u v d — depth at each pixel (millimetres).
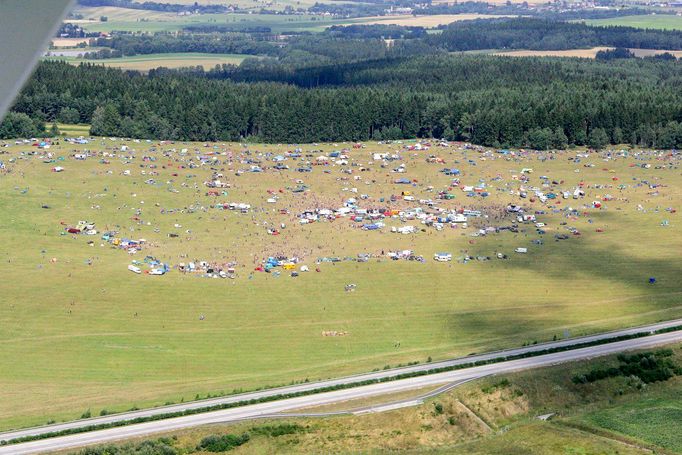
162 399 193750
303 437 174750
